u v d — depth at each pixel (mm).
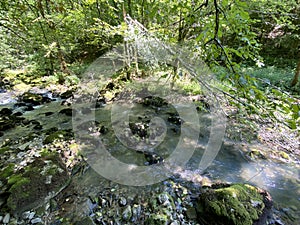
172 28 2686
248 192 2225
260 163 2951
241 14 1163
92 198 2295
